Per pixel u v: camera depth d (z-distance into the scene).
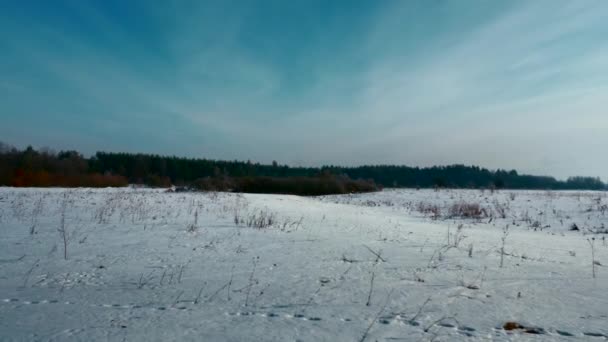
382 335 3.52
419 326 3.75
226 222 11.35
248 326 3.71
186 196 20.78
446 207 20.97
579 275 5.82
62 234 8.85
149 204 15.65
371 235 9.74
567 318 3.98
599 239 10.44
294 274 5.76
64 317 3.91
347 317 3.98
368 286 5.15
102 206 14.23
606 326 3.76
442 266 6.35
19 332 3.52
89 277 5.52
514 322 3.85
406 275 5.75
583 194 27.08
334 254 7.26
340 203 24.72
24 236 8.61
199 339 3.39
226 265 6.30
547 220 15.38
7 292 4.79
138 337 3.42
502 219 16.02
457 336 3.50
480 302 4.49
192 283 5.25
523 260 6.95
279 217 13.04
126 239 8.47
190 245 7.95
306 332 3.58
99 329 3.60
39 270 5.88
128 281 5.33
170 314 4.04
